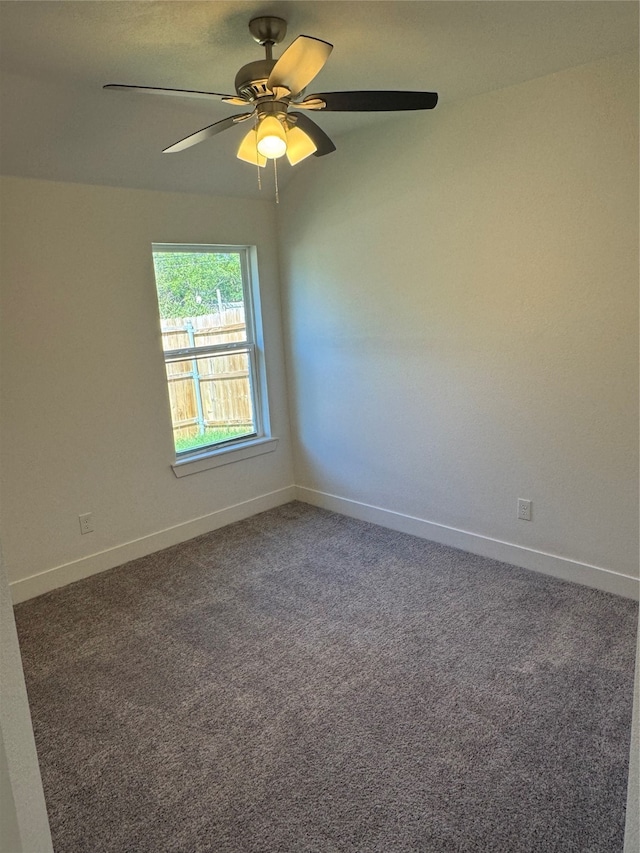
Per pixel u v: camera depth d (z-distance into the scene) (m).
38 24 1.91
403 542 3.68
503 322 3.06
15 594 3.15
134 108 2.77
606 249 2.64
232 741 2.09
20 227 2.99
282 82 1.84
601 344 2.73
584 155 2.63
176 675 2.48
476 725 2.10
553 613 2.78
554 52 2.37
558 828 1.69
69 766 2.01
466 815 1.75
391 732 2.09
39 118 2.65
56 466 3.26
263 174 3.72
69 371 3.25
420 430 3.58
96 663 2.59
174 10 1.85
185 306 3.83
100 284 3.31
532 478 3.11
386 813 1.77
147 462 3.65
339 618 2.85
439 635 2.66
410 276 3.41
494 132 2.89
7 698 0.87
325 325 3.96
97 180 3.20
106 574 3.45
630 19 2.05
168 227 3.56
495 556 3.37
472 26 2.06
